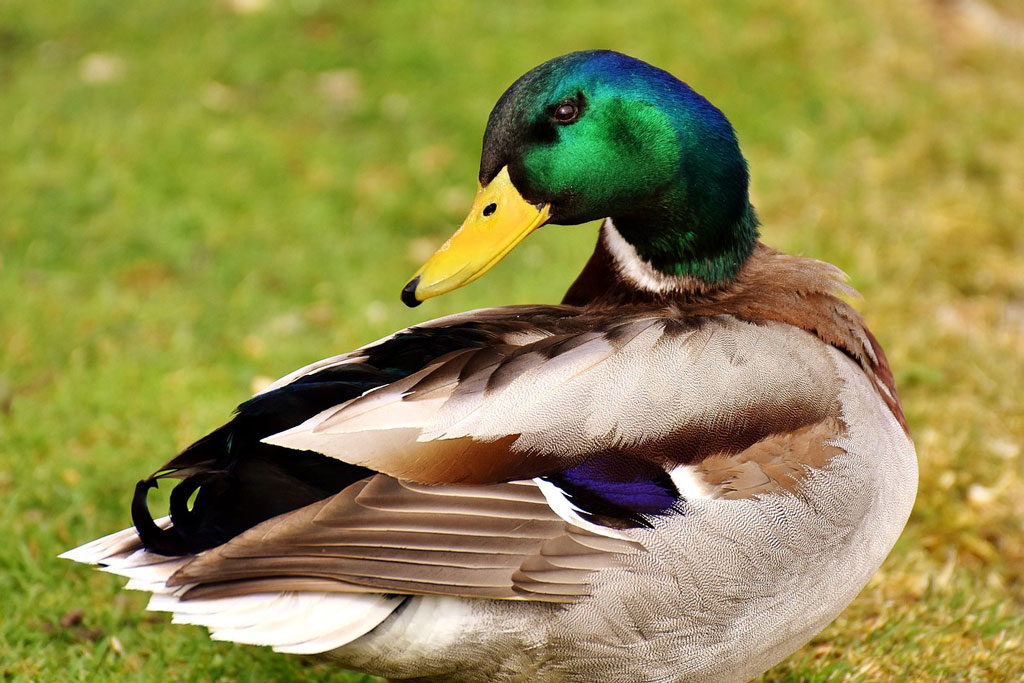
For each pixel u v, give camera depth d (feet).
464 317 18.33
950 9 50.08
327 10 48.60
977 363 29.86
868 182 39.04
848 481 16.80
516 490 15.46
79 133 40.16
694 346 16.65
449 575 14.99
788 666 20.95
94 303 32.42
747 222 19.22
